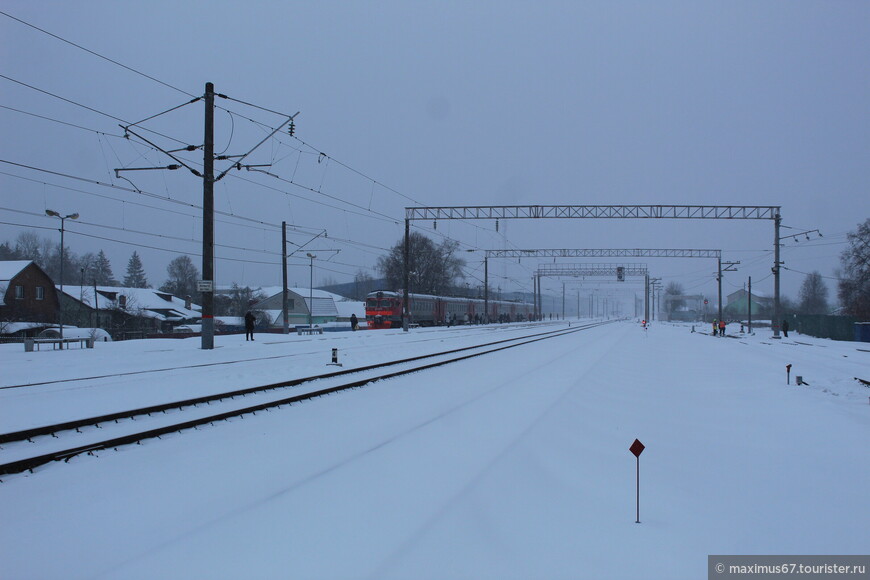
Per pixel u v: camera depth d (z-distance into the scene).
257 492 6.73
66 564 4.86
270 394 13.36
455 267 88.31
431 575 4.71
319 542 5.30
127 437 8.68
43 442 8.48
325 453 8.49
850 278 61.78
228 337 31.91
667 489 7.29
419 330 50.97
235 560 4.91
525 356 27.16
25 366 16.48
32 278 48.06
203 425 10.04
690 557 5.25
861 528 6.03
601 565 5.02
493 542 5.44
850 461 8.64
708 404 14.03
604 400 14.42
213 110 20.66
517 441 9.24
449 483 7.10
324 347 28.05
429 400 13.37
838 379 19.00
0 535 5.42
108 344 25.09
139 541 5.33
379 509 6.18
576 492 7.13
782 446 9.61
